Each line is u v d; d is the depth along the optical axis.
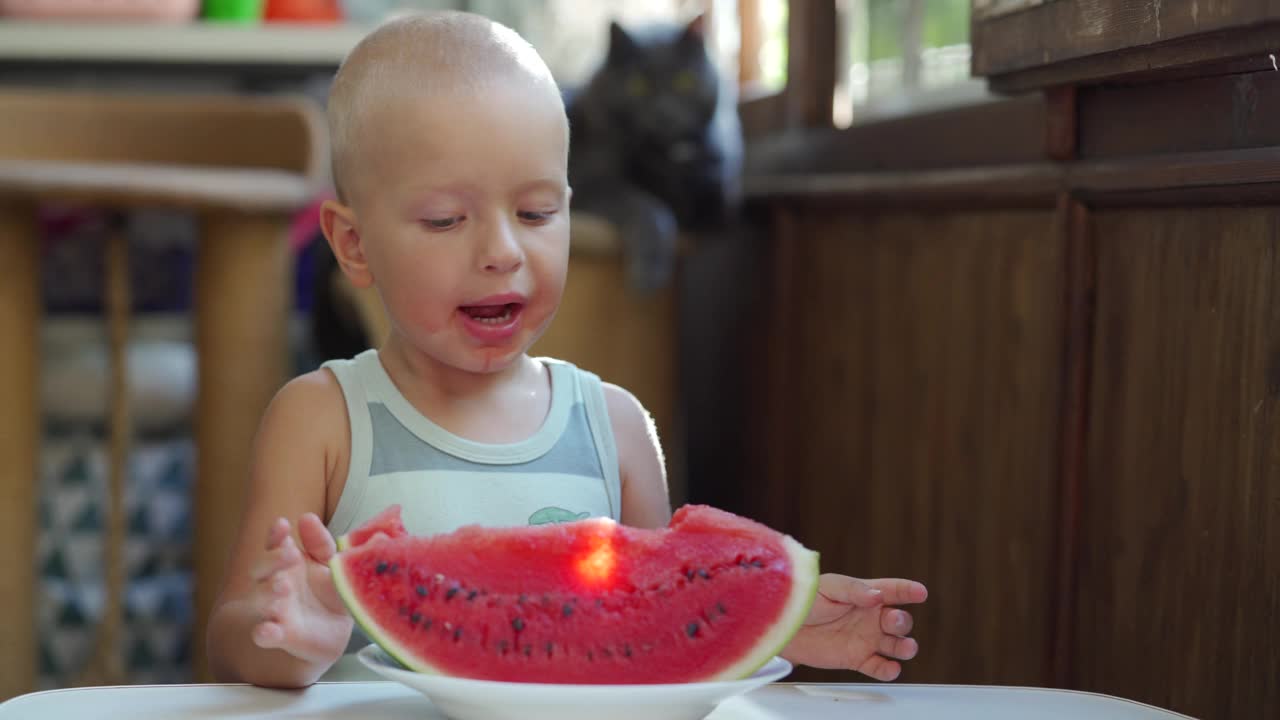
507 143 0.94
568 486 1.08
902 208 1.77
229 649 0.88
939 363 1.66
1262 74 1.03
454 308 0.96
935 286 1.68
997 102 1.55
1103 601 1.24
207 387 2.18
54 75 3.34
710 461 2.89
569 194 1.01
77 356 2.43
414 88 0.94
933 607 1.66
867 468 1.89
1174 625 1.12
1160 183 1.12
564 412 1.12
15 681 1.97
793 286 2.22
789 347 2.23
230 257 2.15
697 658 0.73
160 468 2.38
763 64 2.88
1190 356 1.11
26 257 1.96
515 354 0.99
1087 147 1.31
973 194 1.53
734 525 0.78
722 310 2.80
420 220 0.95
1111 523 1.23
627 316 2.50
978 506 1.55
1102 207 1.27
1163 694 1.14
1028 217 1.43
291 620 0.72
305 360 2.94
